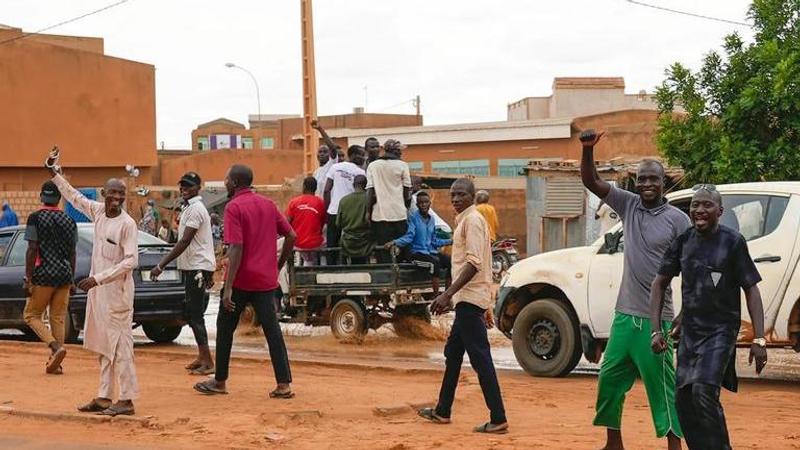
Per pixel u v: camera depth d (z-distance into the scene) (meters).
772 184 11.63
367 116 65.12
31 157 42.00
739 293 7.09
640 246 7.70
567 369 12.40
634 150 43.44
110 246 9.48
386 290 15.34
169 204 42.62
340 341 15.90
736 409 10.11
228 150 62.06
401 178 15.47
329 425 9.14
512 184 39.50
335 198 16.09
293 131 71.50
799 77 16.91
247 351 15.20
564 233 29.00
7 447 8.37
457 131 49.09
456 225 8.91
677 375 7.16
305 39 30.19
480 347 8.80
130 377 9.52
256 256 10.40
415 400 10.27
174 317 15.45
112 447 8.30
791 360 14.18
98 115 44.81
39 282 12.30
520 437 8.59
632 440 8.60
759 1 18.25
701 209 7.05
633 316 7.69
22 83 41.72
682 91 18.47
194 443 8.45
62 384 11.57
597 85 55.00
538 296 13.09
